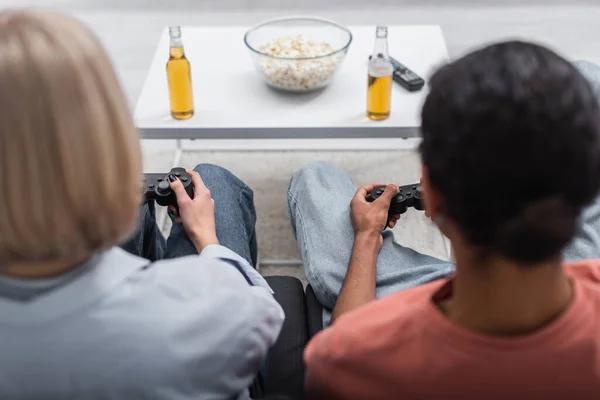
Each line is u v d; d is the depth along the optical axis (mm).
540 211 560
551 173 548
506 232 567
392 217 1471
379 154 2469
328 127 1772
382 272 1374
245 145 2549
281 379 1202
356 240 1384
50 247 665
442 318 636
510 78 554
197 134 1793
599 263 751
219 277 821
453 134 564
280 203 2291
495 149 546
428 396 649
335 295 1348
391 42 2129
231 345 805
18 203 629
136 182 706
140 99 1899
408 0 3533
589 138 551
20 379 712
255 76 1997
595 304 634
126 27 3375
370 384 681
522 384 619
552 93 545
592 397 624
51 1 3588
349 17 3414
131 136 685
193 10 3502
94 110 633
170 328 744
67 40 625
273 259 2111
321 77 1860
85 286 712
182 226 1335
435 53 2076
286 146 2518
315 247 1444
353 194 1614
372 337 675
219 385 811
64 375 714
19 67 601
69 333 707
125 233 723
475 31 3295
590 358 611
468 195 572
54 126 613
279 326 956
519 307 611
